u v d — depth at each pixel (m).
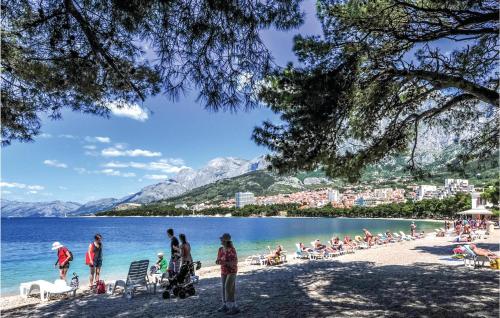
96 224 137.88
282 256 20.91
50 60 5.92
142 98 6.08
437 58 8.02
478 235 29.30
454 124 11.55
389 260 18.09
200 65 4.66
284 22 4.82
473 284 10.95
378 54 7.84
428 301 8.84
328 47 7.21
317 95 6.90
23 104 6.86
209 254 29.45
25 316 9.96
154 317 8.69
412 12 7.36
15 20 5.28
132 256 29.80
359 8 7.37
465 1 6.18
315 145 8.51
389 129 10.17
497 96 7.08
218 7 4.39
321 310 8.38
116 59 6.04
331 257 21.08
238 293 11.00
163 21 4.46
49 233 80.06
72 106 7.32
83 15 5.15
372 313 7.94
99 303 10.98
